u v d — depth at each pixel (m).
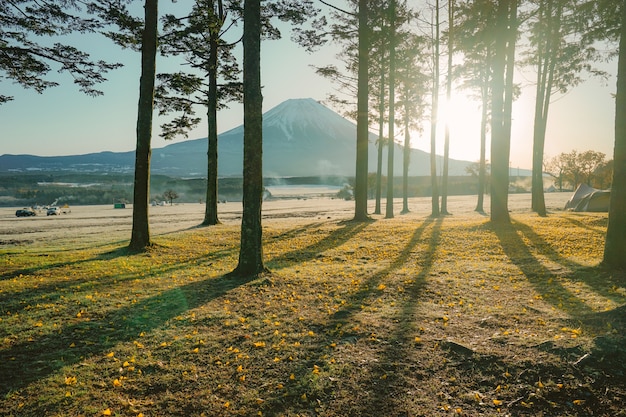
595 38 16.98
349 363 4.79
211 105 21.84
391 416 3.82
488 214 26.41
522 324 5.79
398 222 19.86
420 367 4.66
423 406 3.95
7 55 12.75
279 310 6.82
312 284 8.49
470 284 8.16
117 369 4.73
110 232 23.92
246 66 8.73
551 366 4.39
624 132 8.03
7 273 9.95
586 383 4.10
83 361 4.94
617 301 6.42
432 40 24.88
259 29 8.80
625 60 7.83
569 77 20.47
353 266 10.35
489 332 5.55
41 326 6.07
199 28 18.94
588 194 24.98
